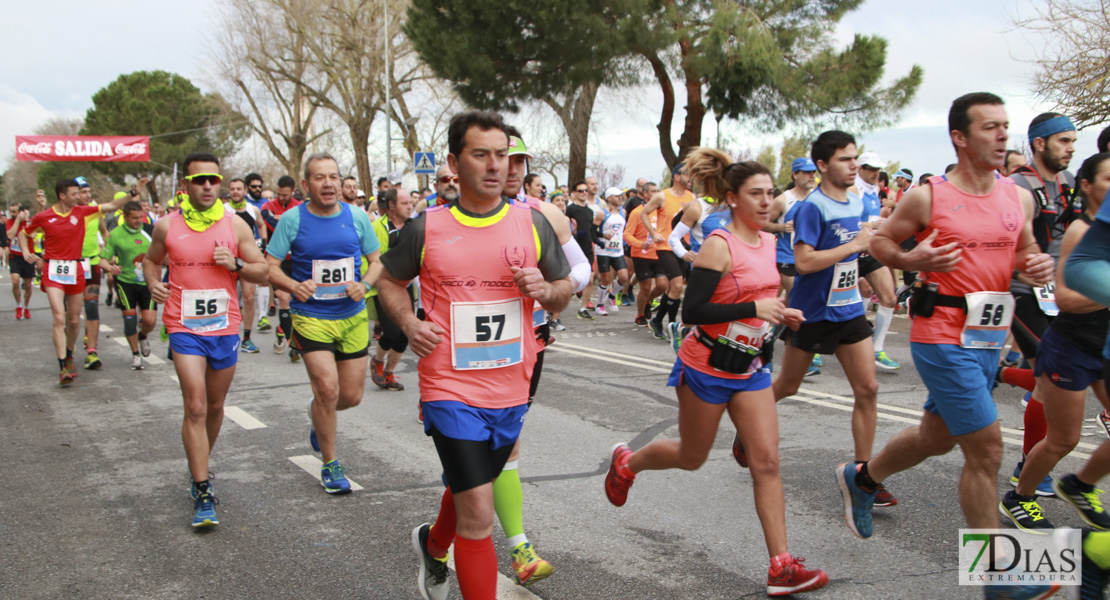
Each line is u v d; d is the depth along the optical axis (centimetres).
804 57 1884
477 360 288
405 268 290
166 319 439
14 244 1375
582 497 459
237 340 457
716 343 339
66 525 431
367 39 3284
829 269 438
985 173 332
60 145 3462
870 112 1908
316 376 468
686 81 1903
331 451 477
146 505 461
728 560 372
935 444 351
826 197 452
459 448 280
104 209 844
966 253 327
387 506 453
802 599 329
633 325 1203
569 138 2438
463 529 279
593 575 358
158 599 344
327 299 470
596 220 1337
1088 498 367
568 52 1781
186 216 440
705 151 348
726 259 338
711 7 1803
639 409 671
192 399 429
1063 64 1308
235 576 366
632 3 1714
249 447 578
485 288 288
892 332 1052
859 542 387
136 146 3512
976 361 326
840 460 515
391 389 763
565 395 727
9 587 357
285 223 470
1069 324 359
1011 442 542
